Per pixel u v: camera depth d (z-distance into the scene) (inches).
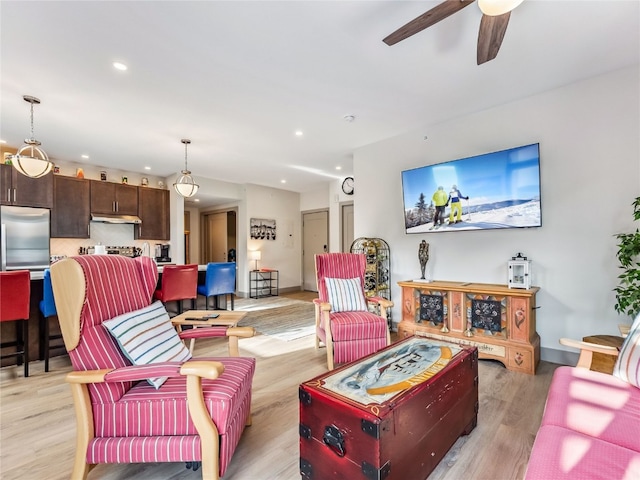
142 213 241.1
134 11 75.3
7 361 120.0
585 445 43.7
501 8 58.7
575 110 113.0
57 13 75.3
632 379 59.9
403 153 162.9
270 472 63.5
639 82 101.7
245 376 68.8
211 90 115.3
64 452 69.4
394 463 50.7
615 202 106.0
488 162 130.0
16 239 181.8
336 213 269.1
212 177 263.7
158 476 62.8
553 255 117.9
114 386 58.4
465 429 73.0
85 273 60.6
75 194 208.7
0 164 177.6
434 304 134.3
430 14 61.9
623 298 91.0
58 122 143.3
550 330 118.5
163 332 72.7
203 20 79.0
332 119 142.9
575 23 81.4
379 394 55.1
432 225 147.8
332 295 130.3
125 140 169.3
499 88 116.3
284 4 73.9
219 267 178.7
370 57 96.1
